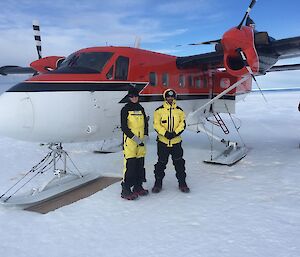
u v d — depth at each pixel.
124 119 4.65
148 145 9.63
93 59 5.88
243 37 5.85
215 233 3.54
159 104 6.85
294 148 8.52
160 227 3.75
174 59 7.43
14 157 8.40
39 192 4.96
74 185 5.38
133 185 4.86
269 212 4.09
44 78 5.25
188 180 5.68
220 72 8.62
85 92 5.39
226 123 15.56
